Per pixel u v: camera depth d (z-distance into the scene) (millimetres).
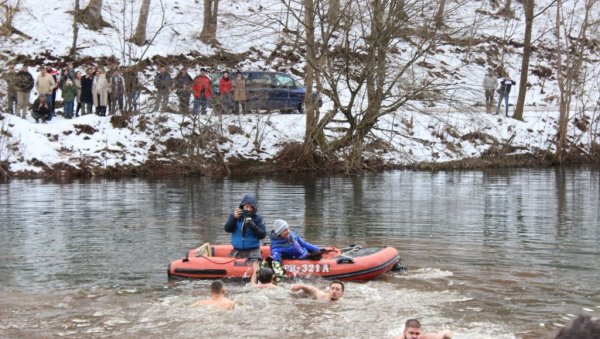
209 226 14891
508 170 28562
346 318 8500
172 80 26438
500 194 20859
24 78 25125
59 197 19422
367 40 22891
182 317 8578
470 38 24594
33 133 24844
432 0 22812
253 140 27281
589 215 16672
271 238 10758
